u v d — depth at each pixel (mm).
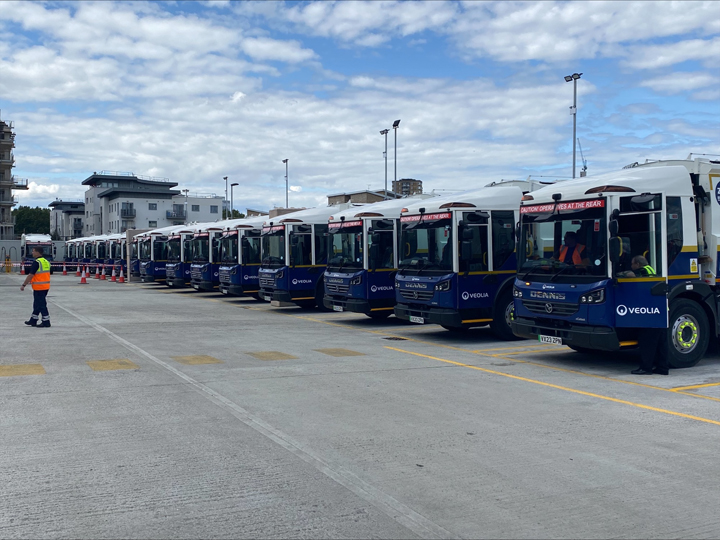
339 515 4539
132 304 22969
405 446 6195
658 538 4242
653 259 9609
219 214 102812
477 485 5160
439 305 13289
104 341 13250
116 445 6168
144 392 8492
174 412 7441
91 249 53250
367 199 45156
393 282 16641
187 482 5176
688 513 4652
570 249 10320
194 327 16000
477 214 13352
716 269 10602
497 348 12844
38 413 7367
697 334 10508
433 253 13633
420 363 10953
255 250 23688
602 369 10500
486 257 13461
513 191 13922
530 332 10953
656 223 9594
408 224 14328
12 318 17531
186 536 4191
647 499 4906
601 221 9859
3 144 88438
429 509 4664
